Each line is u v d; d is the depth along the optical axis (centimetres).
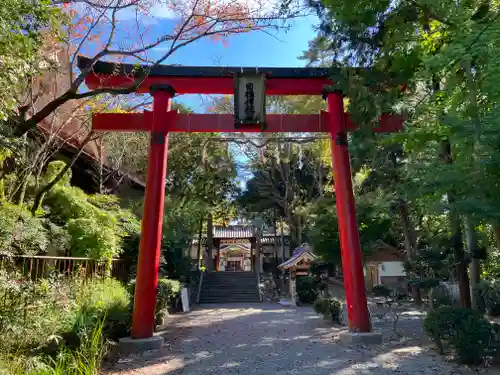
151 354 755
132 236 1318
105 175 1584
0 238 626
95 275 945
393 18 650
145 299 823
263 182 2716
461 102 666
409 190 703
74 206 1062
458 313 691
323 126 938
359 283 870
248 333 1020
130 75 884
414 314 1359
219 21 636
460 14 578
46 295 587
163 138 905
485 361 658
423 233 1445
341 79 743
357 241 889
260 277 2572
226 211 3098
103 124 912
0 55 468
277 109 1856
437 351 748
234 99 888
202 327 1145
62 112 965
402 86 809
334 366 659
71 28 731
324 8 646
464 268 838
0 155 589
